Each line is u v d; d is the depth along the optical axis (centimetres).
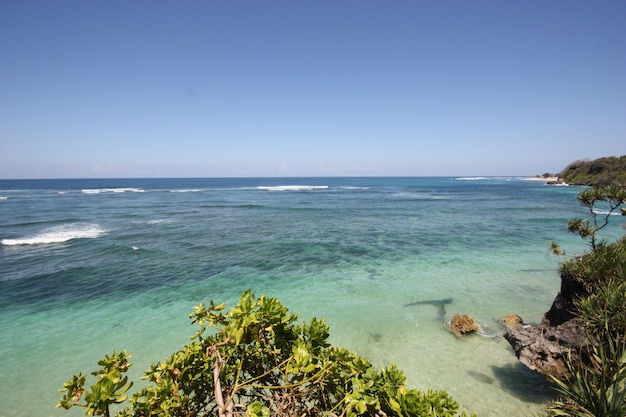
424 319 1073
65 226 3059
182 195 7375
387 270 1644
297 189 10188
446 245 2180
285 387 230
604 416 334
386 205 5056
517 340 781
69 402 213
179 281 1504
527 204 4994
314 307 1191
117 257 1919
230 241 2348
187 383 264
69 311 1186
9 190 9125
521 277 1490
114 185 13025
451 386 736
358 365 256
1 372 825
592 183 9131
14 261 1833
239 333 239
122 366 245
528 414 638
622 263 734
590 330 613
